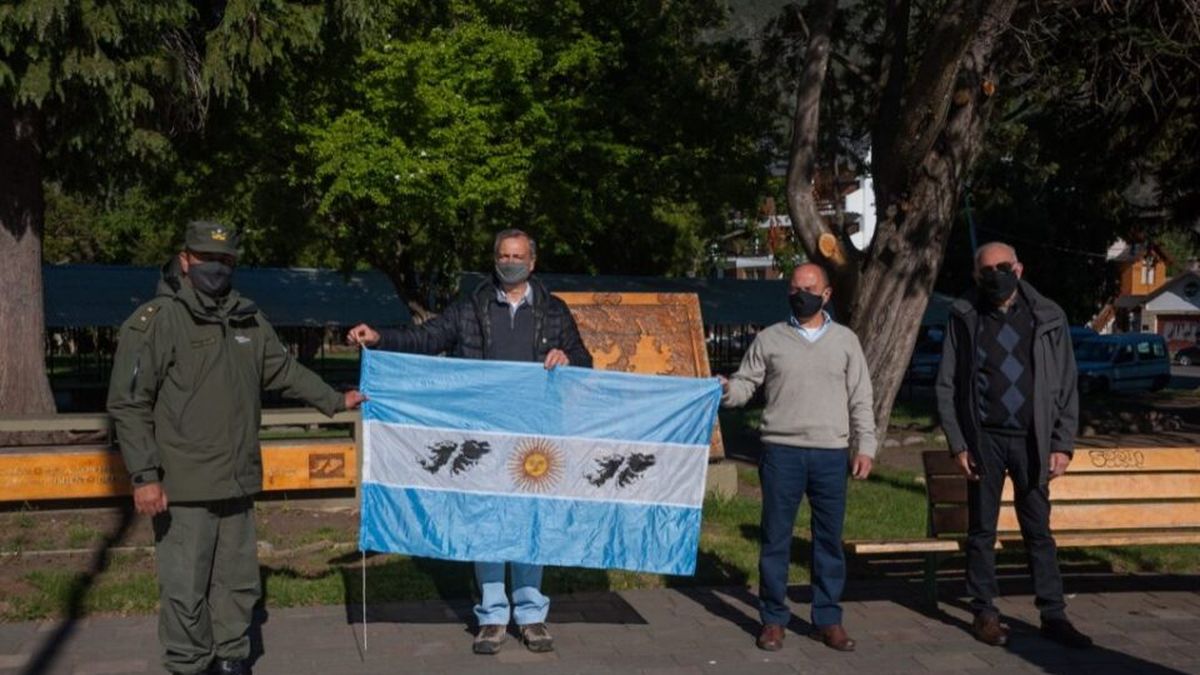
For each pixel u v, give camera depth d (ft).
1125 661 21.72
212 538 18.71
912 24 59.16
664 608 25.07
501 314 22.27
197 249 18.31
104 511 31.78
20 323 40.14
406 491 21.50
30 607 23.72
